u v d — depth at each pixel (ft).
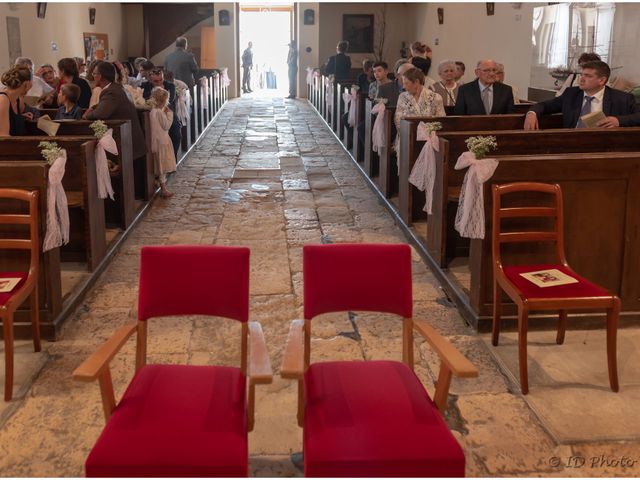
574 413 10.53
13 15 36.99
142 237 19.72
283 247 18.83
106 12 60.39
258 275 16.55
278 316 14.17
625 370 11.88
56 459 9.34
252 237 19.77
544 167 12.85
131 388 8.14
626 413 10.54
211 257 8.90
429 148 16.35
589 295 10.95
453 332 13.39
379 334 13.28
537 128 18.11
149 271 8.89
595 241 13.29
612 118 16.26
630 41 23.85
